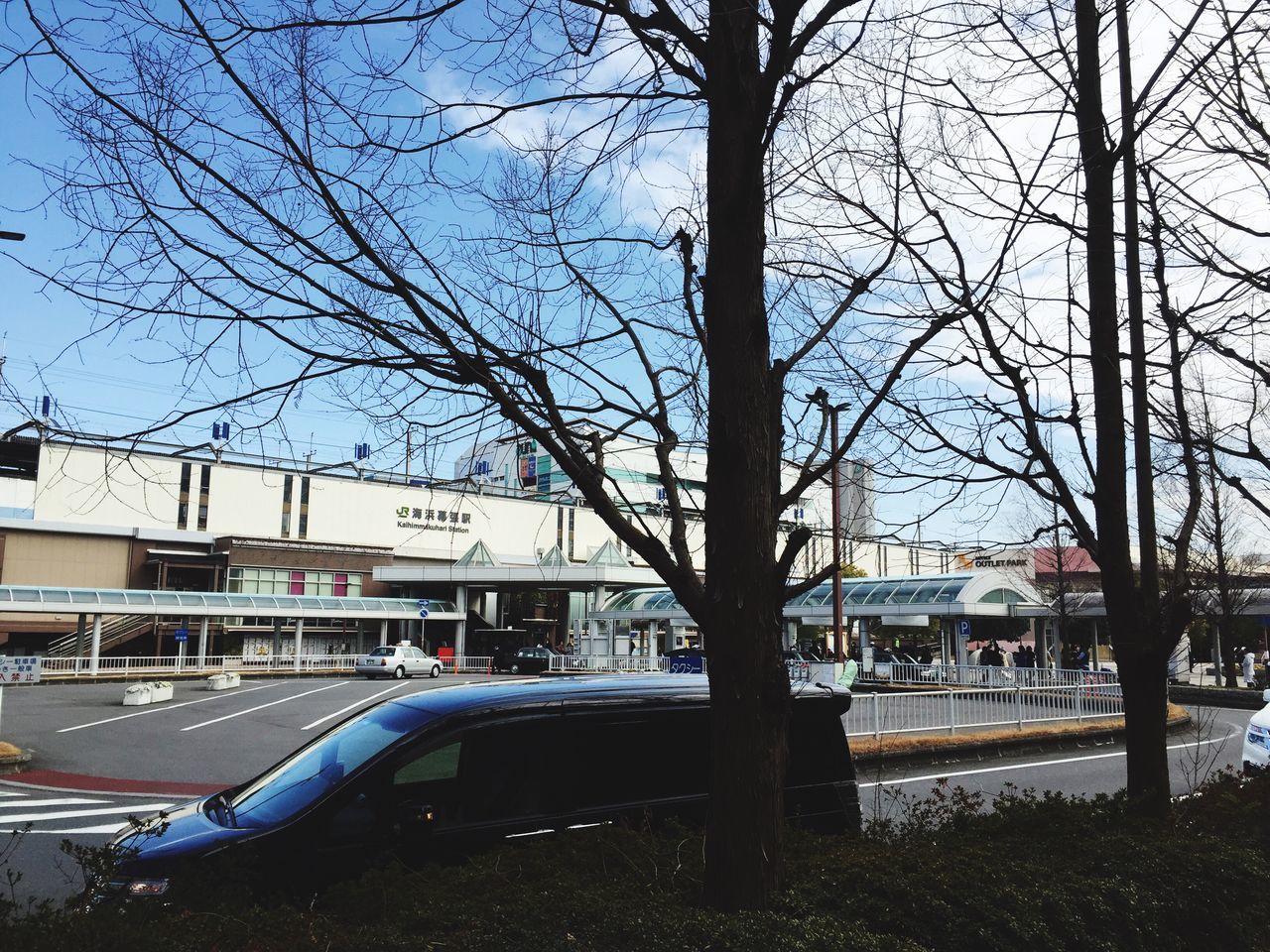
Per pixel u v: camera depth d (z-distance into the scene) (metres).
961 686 29.27
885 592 38.06
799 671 24.22
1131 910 3.57
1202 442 5.11
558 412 3.40
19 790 12.92
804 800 5.96
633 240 4.14
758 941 2.69
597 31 3.74
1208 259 5.11
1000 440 5.05
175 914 3.07
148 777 14.01
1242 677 37.88
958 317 3.65
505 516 70.19
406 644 43.38
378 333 3.23
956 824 4.92
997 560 38.47
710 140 3.42
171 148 3.01
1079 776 14.06
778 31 3.07
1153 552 4.96
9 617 48.16
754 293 3.27
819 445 3.80
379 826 4.78
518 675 43.75
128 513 55.81
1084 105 4.83
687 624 55.25
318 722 21.14
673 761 5.64
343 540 64.06
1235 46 4.64
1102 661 53.94
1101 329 4.81
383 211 3.53
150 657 43.34
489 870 3.74
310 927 3.02
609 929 2.82
